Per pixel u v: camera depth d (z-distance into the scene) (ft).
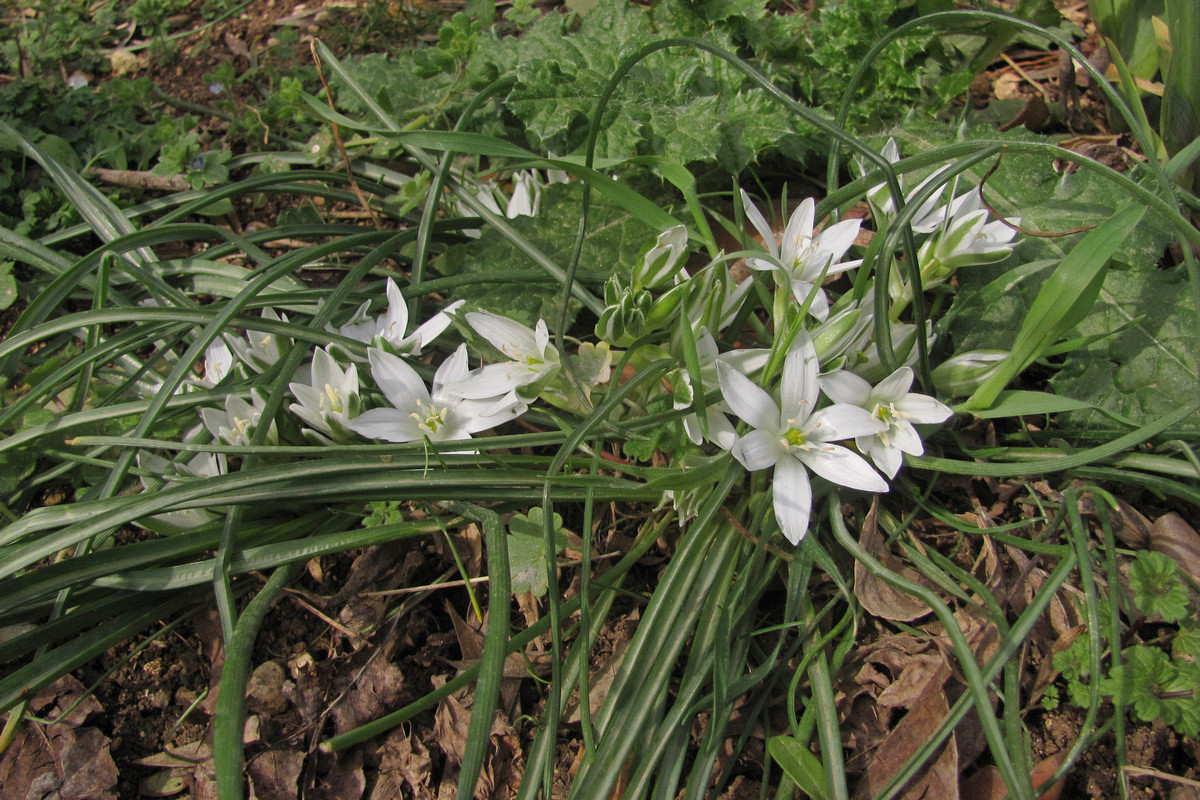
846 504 0.81
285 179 0.98
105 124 1.18
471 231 0.98
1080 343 0.76
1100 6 1.08
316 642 0.79
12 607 0.68
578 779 0.67
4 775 0.74
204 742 0.75
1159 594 0.69
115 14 1.44
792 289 0.74
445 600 0.80
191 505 0.70
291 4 1.44
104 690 0.77
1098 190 0.90
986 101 1.16
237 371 0.84
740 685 0.69
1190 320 0.82
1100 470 0.75
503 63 1.04
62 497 0.89
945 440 0.83
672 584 0.72
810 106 1.03
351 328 0.85
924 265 0.80
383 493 0.72
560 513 0.83
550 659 0.77
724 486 0.73
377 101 1.01
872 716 0.74
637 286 0.72
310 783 0.73
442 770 0.74
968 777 0.71
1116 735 0.67
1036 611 0.66
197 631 0.79
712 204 1.00
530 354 0.76
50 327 0.79
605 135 0.94
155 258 0.99
